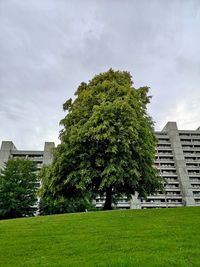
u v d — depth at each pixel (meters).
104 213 17.94
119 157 21.81
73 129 23.44
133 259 7.57
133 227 12.34
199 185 105.75
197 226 11.88
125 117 22.97
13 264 7.82
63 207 59.28
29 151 107.06
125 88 26.06
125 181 22.59
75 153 22.83
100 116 22.67
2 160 101.56
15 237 11.48
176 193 104.75
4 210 49.47
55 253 8.77
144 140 24.19
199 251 8.25
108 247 9.09
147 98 28.97
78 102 26.92
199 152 114.44
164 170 109.62
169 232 10.93
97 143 23.38
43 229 12.98
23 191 51.44
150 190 25.36
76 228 12.83
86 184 22.38
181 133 118.94
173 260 7.41
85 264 7.40
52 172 23.03
